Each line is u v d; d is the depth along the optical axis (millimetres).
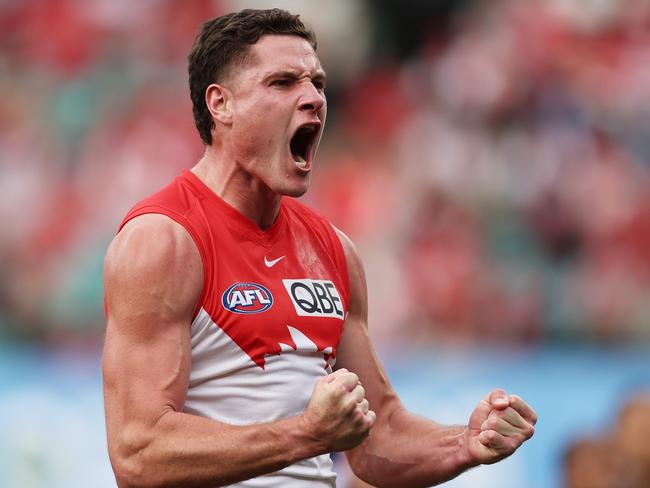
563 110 40875
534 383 29391
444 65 42875
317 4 44312
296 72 11898
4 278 35438
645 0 43125
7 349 29484
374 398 13375
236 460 10602
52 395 28453
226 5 44031
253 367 11656
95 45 42719
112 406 11047
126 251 11406
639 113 40875
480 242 36844
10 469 27688
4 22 43281
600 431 26250
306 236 12891
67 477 27562
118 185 38531
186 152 39969
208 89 12164
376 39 44594
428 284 35219
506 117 40875
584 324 34188
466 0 44562
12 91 41656
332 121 43094
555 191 38125
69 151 39719
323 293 12445
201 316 11547
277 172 11875
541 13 43312
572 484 21031
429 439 12844
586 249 36812
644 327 34094
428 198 38469
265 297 11875
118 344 11164
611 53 42312
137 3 43469
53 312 34344
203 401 11594
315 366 12055
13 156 39344
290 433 10570
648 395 23016
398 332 34094
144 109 41062
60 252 36156
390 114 42438
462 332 34000
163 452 10703
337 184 39656
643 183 38844
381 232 37500
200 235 11758
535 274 35594
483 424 12094
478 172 38906
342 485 21141
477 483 27438
